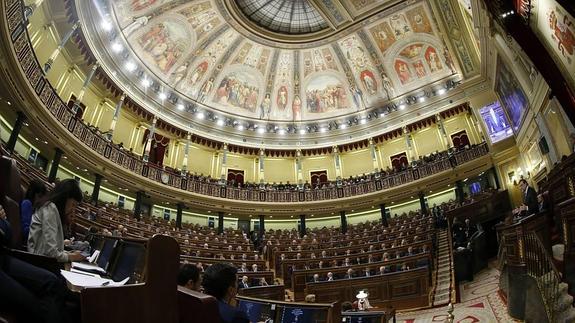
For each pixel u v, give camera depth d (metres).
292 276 12.09
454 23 19.67
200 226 21.47
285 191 23.66
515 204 17.95
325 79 27.41
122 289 1.98
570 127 11.52
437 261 12.60
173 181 20.48
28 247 2.73
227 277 3.08
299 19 24.25
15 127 12.16
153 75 22.22
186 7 21.75
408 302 10.14
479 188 20.31
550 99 11.94
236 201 22.33
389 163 24.86
